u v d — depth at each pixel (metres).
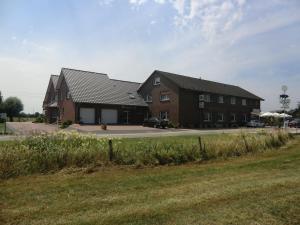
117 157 11.30
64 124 39.59
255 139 16.73
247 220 5.74
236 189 7.82
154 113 47.78
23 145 10.49
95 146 11.45
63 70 45.03
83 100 41.59
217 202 6.72
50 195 7.20
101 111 43.50
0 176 8.91
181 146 13.08
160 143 13.30
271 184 8.34
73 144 11.68
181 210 6.19
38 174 9.54
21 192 7.44
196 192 7.55
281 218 5.89
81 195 7.24
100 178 9.10
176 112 44.28
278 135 19.11
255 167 11.42
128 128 37.41
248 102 57.50
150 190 7.76
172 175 9.68
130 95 48.41
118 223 5.51
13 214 5.91
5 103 77.88
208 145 13.93
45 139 11.50
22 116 83.50
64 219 5.65
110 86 47.47
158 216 5.85
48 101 55.75
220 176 9.63
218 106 50.66
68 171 9.94
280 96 26.28
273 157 14.10
